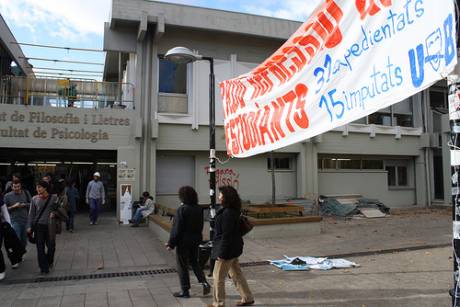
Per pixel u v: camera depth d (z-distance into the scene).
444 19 2.49
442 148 19.94
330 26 3.75
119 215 14.21
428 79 2.63
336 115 3.67
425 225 13.66
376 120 19.81
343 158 19.36
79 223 14.09
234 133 6.12
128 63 16.53
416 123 20.80
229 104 6.36
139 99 15.23
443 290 5.98
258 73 5.32
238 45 16.78
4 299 5.73
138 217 13.27
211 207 7.20
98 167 19.92
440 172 20.62
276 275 7.04
